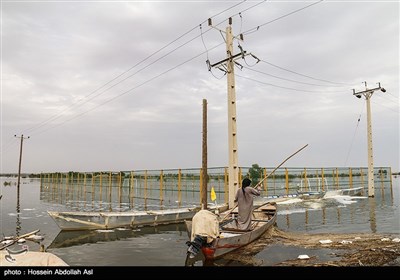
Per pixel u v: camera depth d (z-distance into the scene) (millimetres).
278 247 10828
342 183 35531
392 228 14875
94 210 23750
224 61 18500
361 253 9516
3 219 19922
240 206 12016
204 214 9922
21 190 53938
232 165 18094
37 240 13352
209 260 9406
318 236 12711
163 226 17250
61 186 42250
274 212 15305
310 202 26781
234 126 18422
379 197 31625
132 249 11836
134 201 29641
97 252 11391
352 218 18344
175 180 28828
